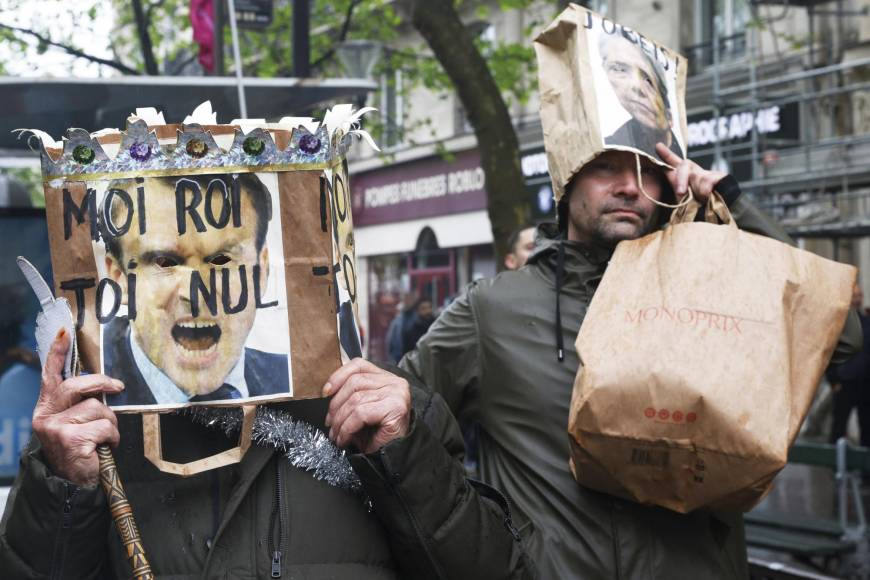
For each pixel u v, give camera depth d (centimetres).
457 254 2216
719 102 1239
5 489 536
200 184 219
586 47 307
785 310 272
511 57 1286
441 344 314
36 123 607
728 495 267
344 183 231
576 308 301
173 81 550
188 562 217
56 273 220
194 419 225
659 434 265
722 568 286
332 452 223
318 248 221
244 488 217
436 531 224
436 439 228
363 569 222
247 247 220
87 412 210
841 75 1254
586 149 300
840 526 588
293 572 216
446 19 769
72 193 219
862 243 1313
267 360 219
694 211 302
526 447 295
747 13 1481
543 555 282
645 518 284
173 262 219
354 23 1359
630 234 301
